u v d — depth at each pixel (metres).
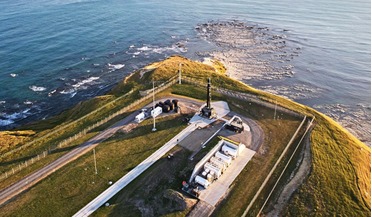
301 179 55.38
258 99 82.38
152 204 49.72
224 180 54.84
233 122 69.56
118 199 50.72
